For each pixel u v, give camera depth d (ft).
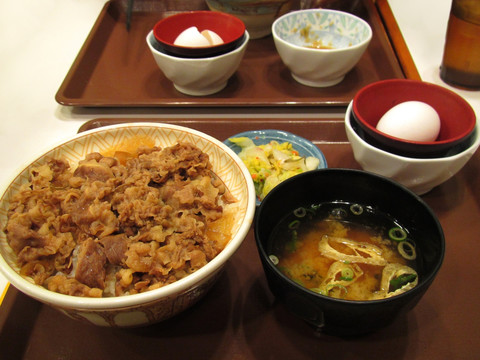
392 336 0.78
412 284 0.77
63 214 0.76
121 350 0.77
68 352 0.77
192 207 0.79
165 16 1.89
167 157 0.86
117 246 0.71
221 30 1.51
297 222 0.90
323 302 0.62
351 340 0.77
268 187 1.02
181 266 0.69
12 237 0.71
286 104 1.30
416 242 0.83
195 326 0.80
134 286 0.68
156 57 1.34
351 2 1.84
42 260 0.71
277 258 0.83
